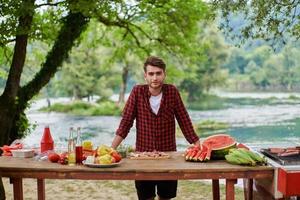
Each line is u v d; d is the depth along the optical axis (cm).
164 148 425
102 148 389
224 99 3775
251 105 3312
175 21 1307
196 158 390
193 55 1398
